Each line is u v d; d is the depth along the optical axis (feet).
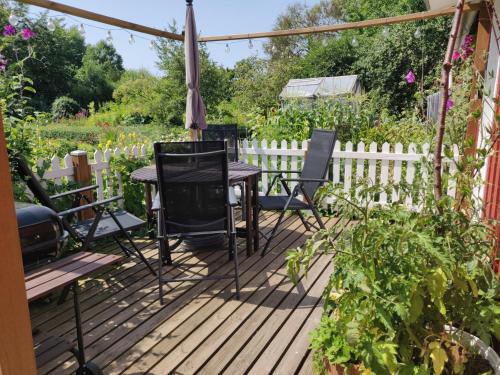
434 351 4.29
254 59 70.13
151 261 11.23
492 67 11.53
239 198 16.49
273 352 6.91
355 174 16.31
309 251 5.09
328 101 21.66
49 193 11.57
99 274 10.36
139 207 14.87
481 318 4.82
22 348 2.58
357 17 78.13
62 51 91.86
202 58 54.75
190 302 8.81
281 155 17.02
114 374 6.39
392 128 18.98
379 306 4.52
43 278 5.63
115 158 14.15
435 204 5.23
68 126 60.54
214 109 56.24
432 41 47.73
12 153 10.30
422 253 4.62
